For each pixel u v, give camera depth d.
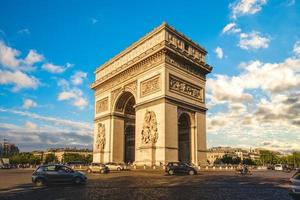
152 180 51.50
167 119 80.44
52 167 44.47
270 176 72.62
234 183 47.66
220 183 47.19
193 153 88.38
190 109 89.12
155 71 86.06
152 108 84.56
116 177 58.84
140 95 90.81
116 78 105.19
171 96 83.19
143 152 83.69
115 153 101.94
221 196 32.12
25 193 35.03
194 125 90.06
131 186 41.75
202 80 96.50
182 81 88.38
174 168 65.69
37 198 30.81
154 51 85.44
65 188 40.16
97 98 117.38
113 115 104.19
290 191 28.44
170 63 85.00
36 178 43.56
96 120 114.00
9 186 43.22
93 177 59.12
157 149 80.38
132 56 98.88
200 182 48.28
